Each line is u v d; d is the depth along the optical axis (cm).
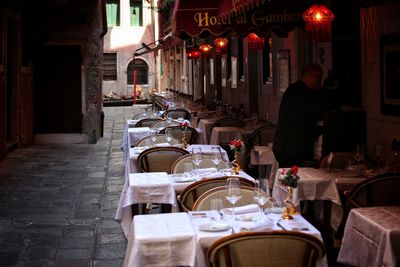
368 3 820
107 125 2380
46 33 1648
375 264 488
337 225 651
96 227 825
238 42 1703
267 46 1452
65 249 724
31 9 1648
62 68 1752
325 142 804
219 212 481
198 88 2562
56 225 834
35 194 1042
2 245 736
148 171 797
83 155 1528
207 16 1009
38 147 1672
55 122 1764
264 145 1082
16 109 1596
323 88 901
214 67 2125
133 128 1307
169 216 495
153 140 990
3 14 1408
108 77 4028
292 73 1209
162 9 2548
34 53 1664
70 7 1728
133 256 443
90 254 705
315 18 741
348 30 909
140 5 4084
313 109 785
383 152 794
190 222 478
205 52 1872
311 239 404
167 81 3794
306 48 1109
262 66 1476
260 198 490
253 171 1094
